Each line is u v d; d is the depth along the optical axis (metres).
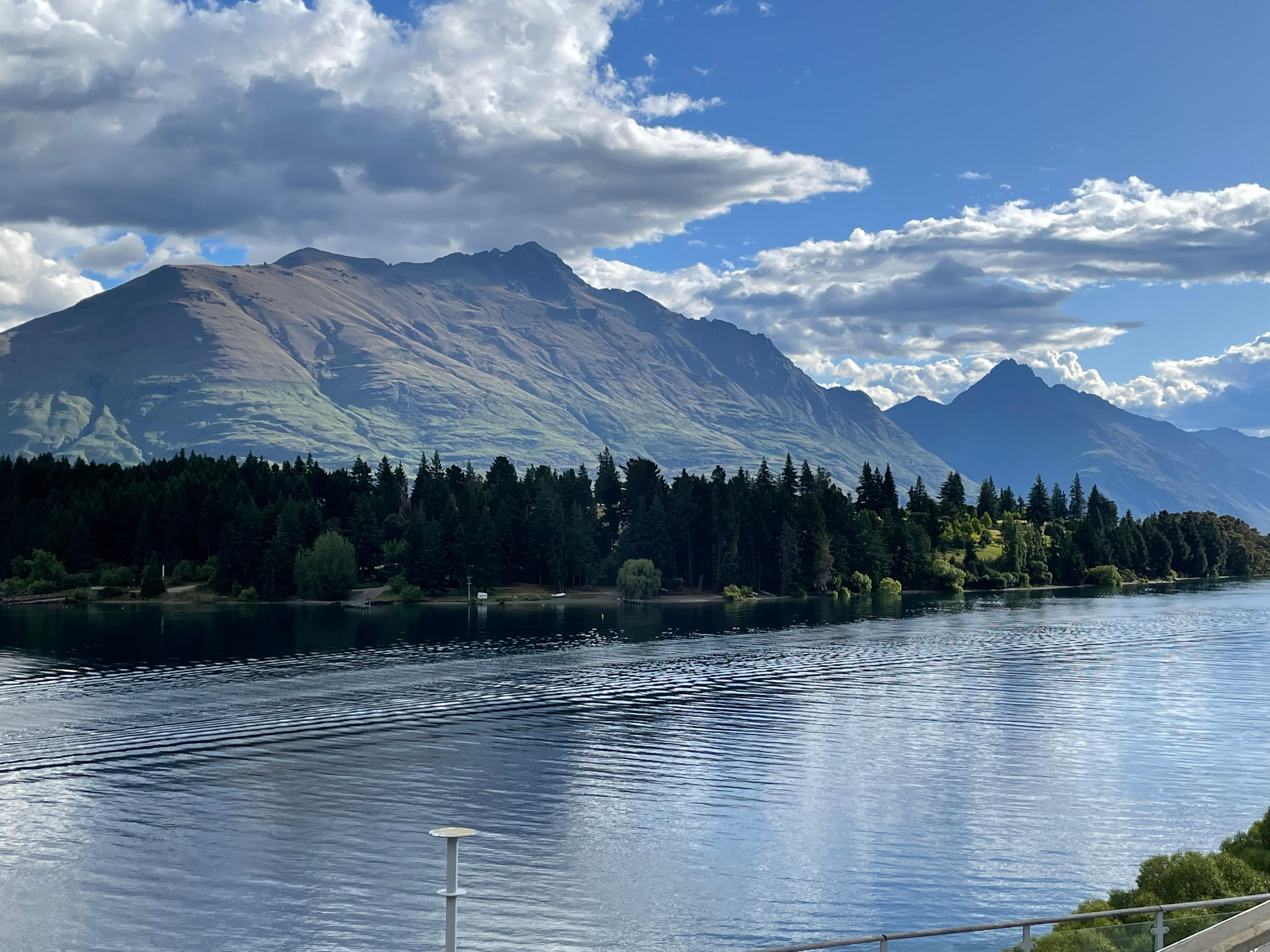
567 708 116.19
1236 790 80.19
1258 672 138.25
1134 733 100.50
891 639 177.75
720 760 91.31
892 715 110.62
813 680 134.62
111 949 54.88
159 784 85.06
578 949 54.31
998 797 78.94
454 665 148.50
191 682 133.50
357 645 168.62
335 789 83.25
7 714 113.25
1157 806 76.19
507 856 67.56
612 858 67.06
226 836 71.75
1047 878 63.00
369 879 63.81
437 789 83.06
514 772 87.94
